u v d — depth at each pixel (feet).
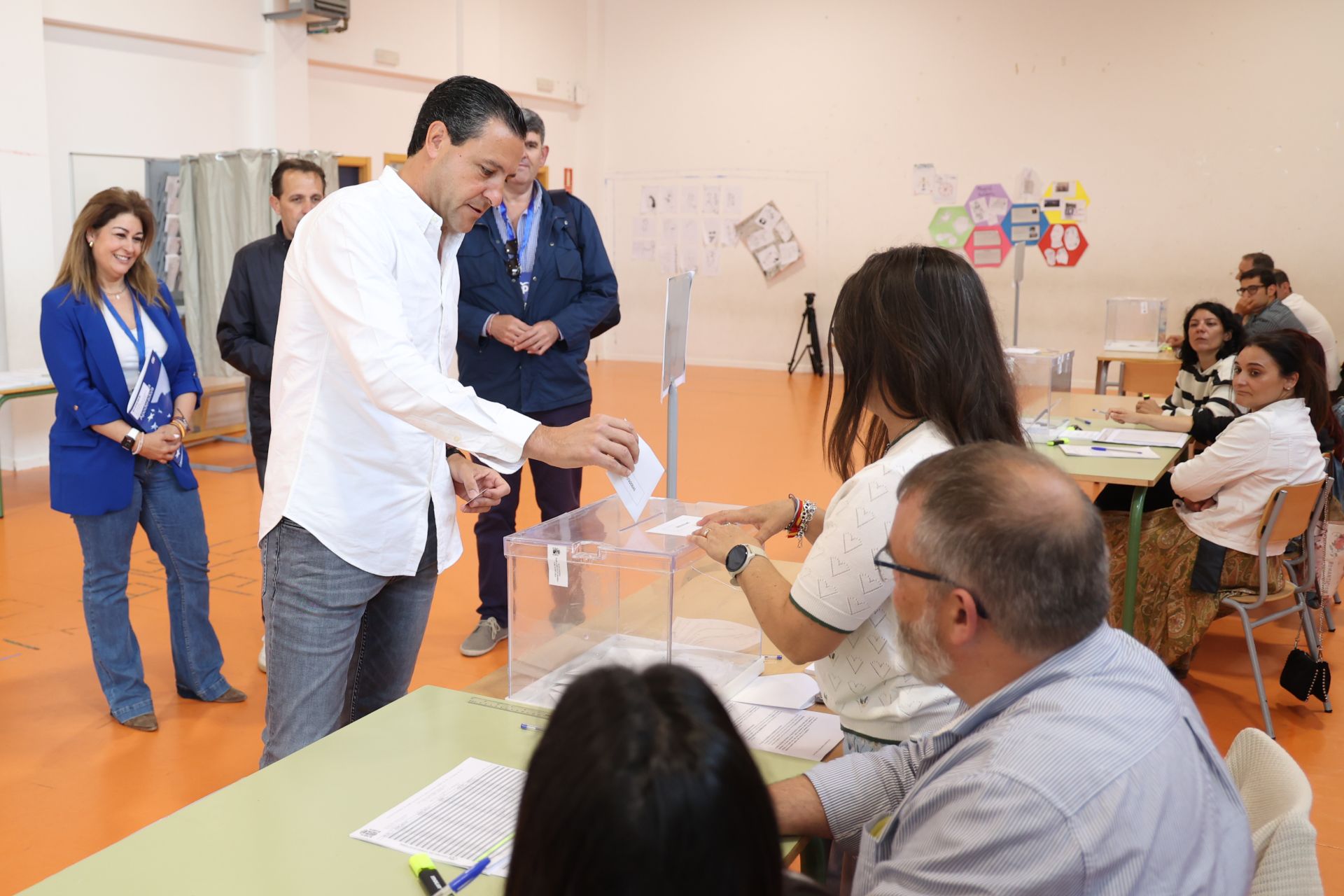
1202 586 11.72
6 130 19.76
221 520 17.60
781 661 6.70
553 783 2.26
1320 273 30.91
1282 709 11.60
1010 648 3.64
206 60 24.49
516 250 11.73
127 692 10.58
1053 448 13.74
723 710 2.39
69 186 21.54
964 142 34.22
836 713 5.45
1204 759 3.70
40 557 15.52
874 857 3.95
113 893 3.93
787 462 22.54
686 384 33.83
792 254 36.96
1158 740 3.52
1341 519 13.07
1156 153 32.04
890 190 35.42
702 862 2.21
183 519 10.64
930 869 3.47
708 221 38.01
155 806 9.11
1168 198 32.12
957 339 4.89
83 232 9.73
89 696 11.16
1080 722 3.49
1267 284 22.47
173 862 4.16
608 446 5.38
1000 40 33.30
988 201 34.19
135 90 22.81
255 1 25.09
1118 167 32.53
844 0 34.96
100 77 22.06
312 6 25.04
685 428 26.27
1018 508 3.54
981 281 5.06
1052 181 33.32
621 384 33.81
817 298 36.94
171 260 22.62
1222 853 3.59
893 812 4.42
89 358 9.73
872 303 4.99
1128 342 27.48
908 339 4.88
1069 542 3.52
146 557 15.70
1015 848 3.32
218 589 14.40
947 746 3.94
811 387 33.45
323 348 6.09
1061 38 32.58
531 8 35.01
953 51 33.91
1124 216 32.68
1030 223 31.12
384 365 5.62
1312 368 11.55
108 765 9.79
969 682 3.83
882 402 5.12
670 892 2.20
